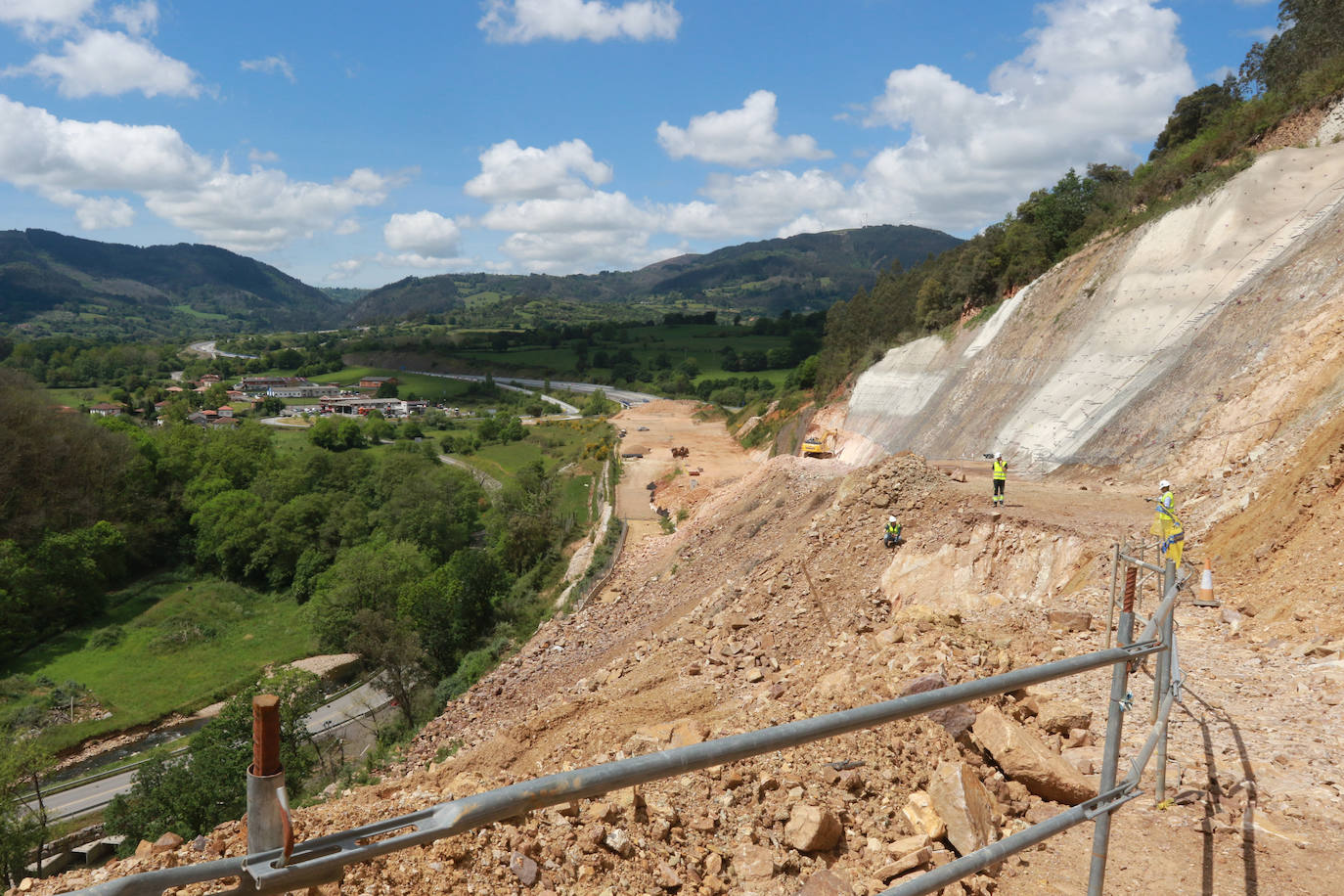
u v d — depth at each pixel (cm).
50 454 7219
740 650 2041
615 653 2756
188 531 8006
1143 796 712
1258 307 2848
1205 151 4150
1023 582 2006
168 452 8731
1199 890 578
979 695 321
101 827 3550
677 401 14125
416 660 4062
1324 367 2278
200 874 182
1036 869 619
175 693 5116
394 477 8200
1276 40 4600
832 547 2456
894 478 2572
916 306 6575
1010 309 4800
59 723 4669
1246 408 2498
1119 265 3866
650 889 559
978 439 4056
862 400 6219
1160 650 451
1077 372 3612
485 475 9969
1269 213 3288
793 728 262
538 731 1620
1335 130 3453
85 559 6406
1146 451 2819
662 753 238
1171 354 3127
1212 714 893
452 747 2409
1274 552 1509
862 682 1017
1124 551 1709
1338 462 1519
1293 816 665
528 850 566
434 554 6550
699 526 4541
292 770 3123
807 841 609
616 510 6059
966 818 628
